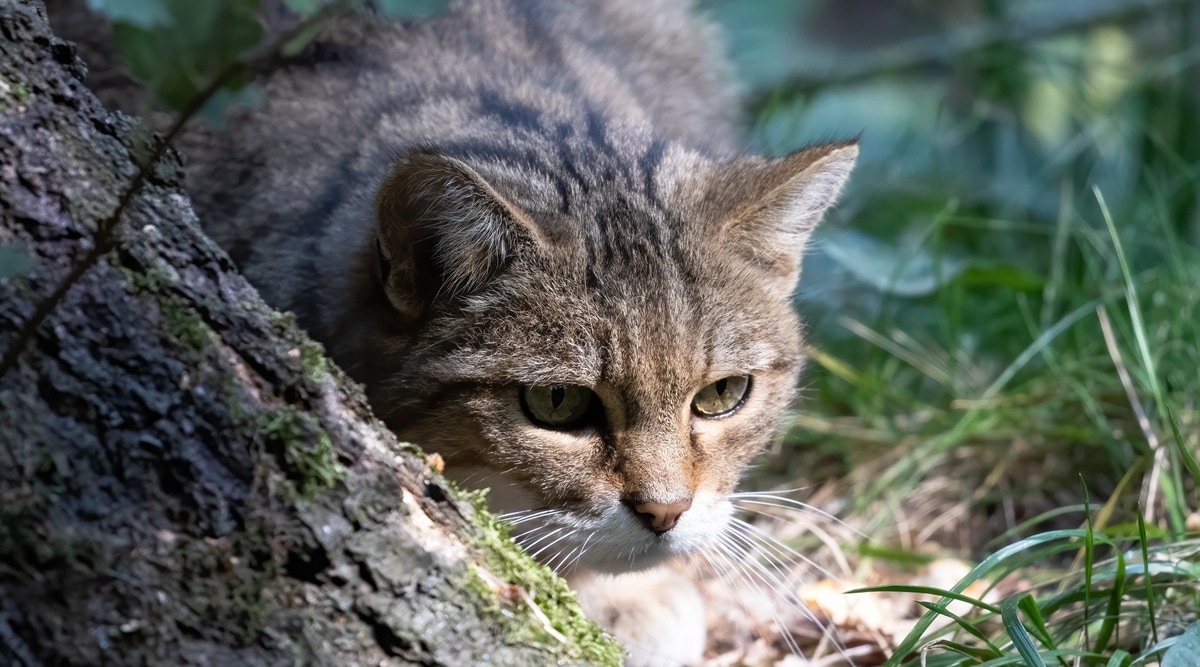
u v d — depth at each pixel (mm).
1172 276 8273
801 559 7227
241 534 3629
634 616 6324
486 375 5266
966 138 11766
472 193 5074
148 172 3678
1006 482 7613
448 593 3893
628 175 5805
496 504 5488
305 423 3768
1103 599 5492
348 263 5543
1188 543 5609
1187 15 11156
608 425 5414
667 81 8180
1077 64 11336
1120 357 7574
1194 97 10875
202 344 3740
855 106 12602
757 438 5973
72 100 3889
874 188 10781
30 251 3639
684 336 5395
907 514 7625
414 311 5395
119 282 3697
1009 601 4777
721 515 5785
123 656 3459
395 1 4535
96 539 3463
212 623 3566
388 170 5258
